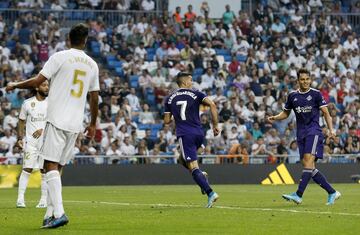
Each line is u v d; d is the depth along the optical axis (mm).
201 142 35844
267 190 56781
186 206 36250
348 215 30562
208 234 24000
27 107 38938
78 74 25703
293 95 37906
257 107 80688
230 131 76688
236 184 71250
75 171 68312
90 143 72312
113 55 85625
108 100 78125
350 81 87750
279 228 25641
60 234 23891
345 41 93062
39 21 84750
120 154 72625
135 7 90438
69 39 26156
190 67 84750
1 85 77125
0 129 71062
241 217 29516
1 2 87688
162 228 25578
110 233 24141
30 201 43438
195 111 35875
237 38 89438
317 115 37688
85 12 89000
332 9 98312
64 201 42094
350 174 73312
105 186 66688
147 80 82500
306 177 37156
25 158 38219
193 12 91188
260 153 75625
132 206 36781
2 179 66500
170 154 74000
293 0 96812
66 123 25500
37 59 81750
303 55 90312
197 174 35156
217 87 83375
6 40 82938
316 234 24000
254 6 95562
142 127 78062
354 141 78875
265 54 88938
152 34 87125
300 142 37844
